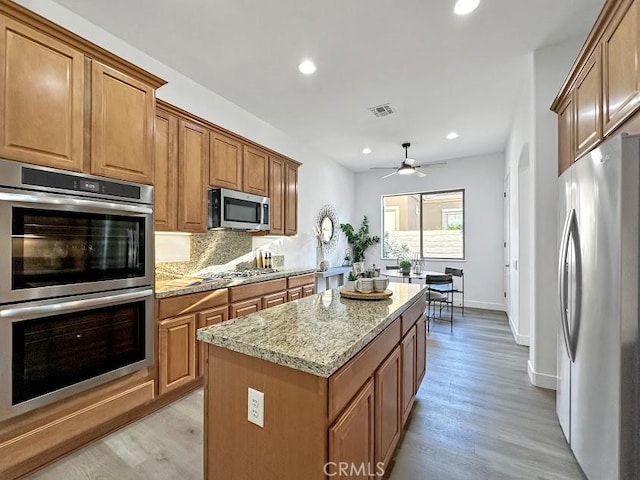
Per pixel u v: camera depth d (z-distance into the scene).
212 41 2.51
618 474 1.30
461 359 3.29
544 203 2.69
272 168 3.97
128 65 2.05
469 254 5.86
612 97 1.54
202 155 2.96
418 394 2.55
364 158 5.98
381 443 1.47
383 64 2.82
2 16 1.52
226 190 3.12
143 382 2.18
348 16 2.22
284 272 3.72
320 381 1.01
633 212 1.27
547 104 2.64
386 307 1.81
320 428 1.01
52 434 1.71
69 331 1.77
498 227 5.59
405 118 4.04
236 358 1.22
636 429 1.28
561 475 1.67
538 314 2.70
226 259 3.64
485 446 1.91
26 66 1.60
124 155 2.05
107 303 1.92
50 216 1.69
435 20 2.26
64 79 1.75
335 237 6.19
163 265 2.95
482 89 3.28
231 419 1.23
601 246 1.44
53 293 1.69
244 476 1.19
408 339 1.99
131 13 2.19
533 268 2.76
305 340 1.21
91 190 1.86
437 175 6.17
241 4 2.11
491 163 5.66
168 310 2.34
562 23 2.30
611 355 1.35
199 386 2.63
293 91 3.34
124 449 1.85
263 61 2.78
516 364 3.16
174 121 2.70
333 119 4.10
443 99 3.51
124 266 2.04
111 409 1.97
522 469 1.71
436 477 1.66
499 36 2.45
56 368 1.71
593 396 1.52
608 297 1.38
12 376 1.54
